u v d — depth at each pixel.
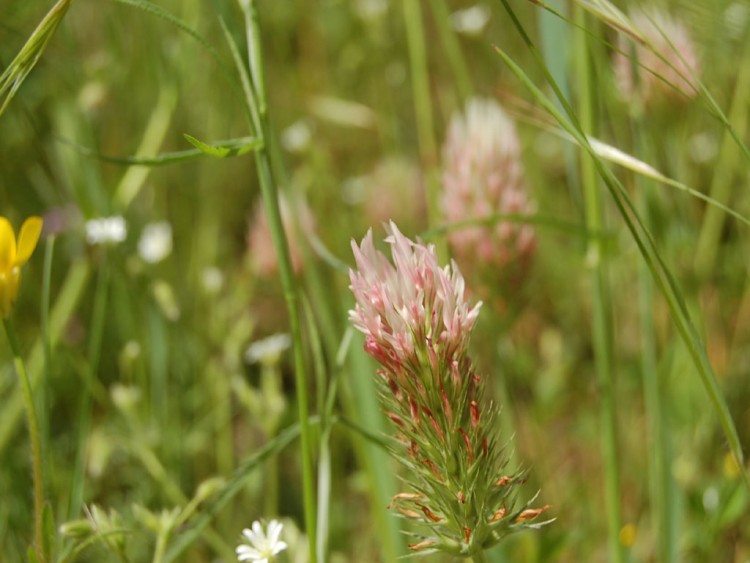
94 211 0.48
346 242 0.57
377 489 0.39
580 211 0.39
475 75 0.69
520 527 0.29
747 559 0.41
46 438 0.35
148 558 0.41
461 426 0.29
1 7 0.47
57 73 0.52
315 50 0.73
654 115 0.41
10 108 0.48
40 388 0.46
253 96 0.32
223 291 0.61
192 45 0.55
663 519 0.39
